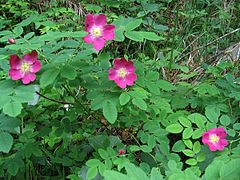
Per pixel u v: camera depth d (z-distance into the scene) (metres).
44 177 0.54
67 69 0.41
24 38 0.43
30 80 0.39
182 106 0.55
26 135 0.50
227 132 0.47
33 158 0.53
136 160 0.53
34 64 0.40
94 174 0.43
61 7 0.84
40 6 0.87
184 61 0.78
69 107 0.54
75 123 0.54
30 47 0.39
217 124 0.49
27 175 0.52
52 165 0.55
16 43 0.42
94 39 0.41
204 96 0.56
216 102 0.55
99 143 0.53
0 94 0.38
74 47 0.45
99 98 0.43
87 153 0.55
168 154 0.47
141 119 0.50
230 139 0.50
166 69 0.69
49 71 0.40
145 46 0.79
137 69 0.47
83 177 0.48
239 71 0.68
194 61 0.78
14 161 0.48
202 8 0.88
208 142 0.45
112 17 0.71
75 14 0.80
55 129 0.54
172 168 0.39
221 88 0.60
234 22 0.88
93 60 0.50
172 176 0.31
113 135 0.57
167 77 0.69
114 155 0.45
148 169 0.45
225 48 0.81
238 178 0.28
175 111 0.56
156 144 0.49
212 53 0.80
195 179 0.31
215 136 0.46
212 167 0.29
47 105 0.55
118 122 0.52
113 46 0.79
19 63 0.40
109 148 0.46
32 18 0.48
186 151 0.46
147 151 0.47
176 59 0.76
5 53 0.44
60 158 0.52
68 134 0.54
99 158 0.47
